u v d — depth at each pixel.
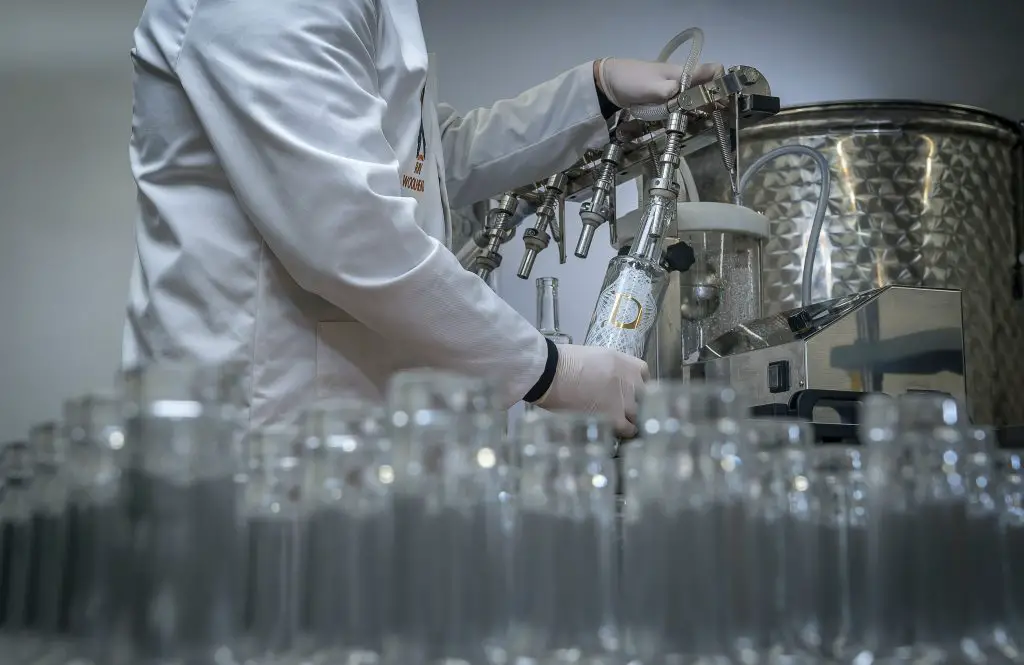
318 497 0.61
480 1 2.71
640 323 1.42
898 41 2.84
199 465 0.56
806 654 0.61
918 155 2.21
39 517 0.67
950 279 2.21
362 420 0.63
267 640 0.59
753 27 2.79
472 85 2.68
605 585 0.63
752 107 1.59
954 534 0.66
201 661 0.54
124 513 0.55
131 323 1.37
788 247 2.21
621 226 1.74
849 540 0.65
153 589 0.54
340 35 1.23
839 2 2.84
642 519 0.61
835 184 2.19
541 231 1.82
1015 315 2.34
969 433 0.69
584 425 0.65
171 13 1.30
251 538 0.61
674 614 0.60
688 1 2.77
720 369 1.58
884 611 0.64
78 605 0.60
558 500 0.63
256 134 1.18
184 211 1.30
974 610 0.65
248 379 1.28
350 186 1.15
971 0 2.88
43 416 2.35
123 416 0.57
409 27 1.46
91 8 2.49
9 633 0.66
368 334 1.34
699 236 1.66
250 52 1.18
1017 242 2.34
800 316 1.49
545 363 1.26
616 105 1.76
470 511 0.59
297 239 1.17
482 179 1.90
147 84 1.34
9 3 2.43
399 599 0.58
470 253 1.97
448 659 0.57
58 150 2.43
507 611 0.60
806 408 1.25
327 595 0.59
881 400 0.66
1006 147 2.33
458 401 0.60
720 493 0.61
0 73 2.41
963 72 2.86
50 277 2.39
